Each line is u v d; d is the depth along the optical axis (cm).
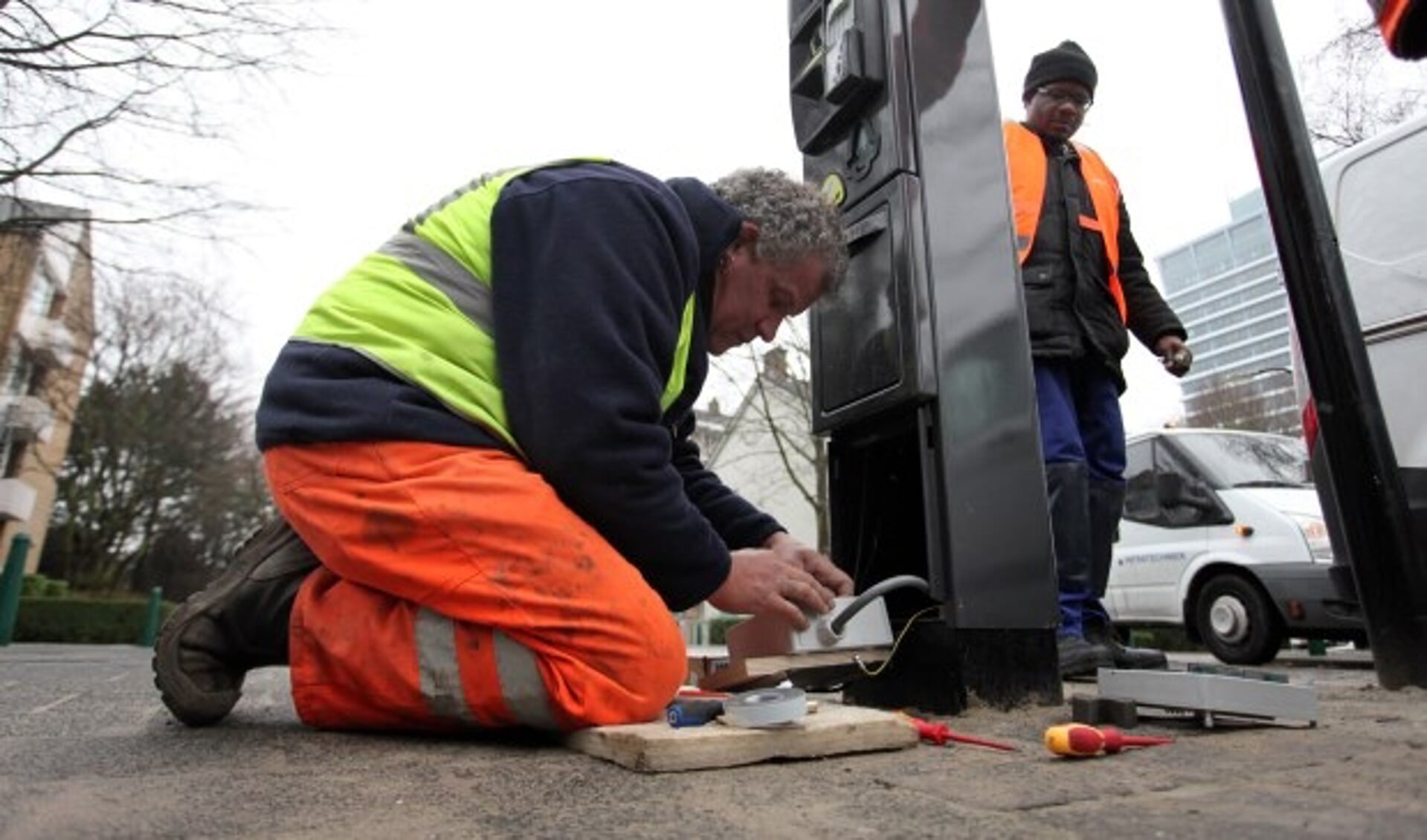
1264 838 65
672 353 140
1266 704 127
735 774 102
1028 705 162
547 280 129
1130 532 553
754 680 154
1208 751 110
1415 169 296
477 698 124
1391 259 293
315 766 109
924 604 187
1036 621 166
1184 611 512
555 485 129
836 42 194
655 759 102
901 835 70
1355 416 204
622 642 123
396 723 135
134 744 129
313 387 131
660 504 130
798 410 1684
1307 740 116
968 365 171
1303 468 539
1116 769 99
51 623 1206
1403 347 283
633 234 135
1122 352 267
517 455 132
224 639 148
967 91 187
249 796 89
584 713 122
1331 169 318
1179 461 539
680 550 133
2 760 114
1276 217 214
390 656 127
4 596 805
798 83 207
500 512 122
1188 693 129
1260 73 215
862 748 115
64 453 2195
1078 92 272
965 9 193
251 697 221
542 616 121
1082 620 249
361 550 126
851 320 187
